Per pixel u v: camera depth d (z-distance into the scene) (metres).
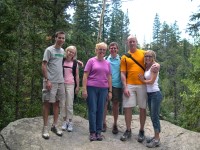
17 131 6.86
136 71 6.73
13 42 12.02
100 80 6.59
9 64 13.05
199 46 13.69
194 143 7.06
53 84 6.51
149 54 6.54
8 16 11.64
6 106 13.06
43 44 13.70
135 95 6.85
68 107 7.05
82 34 16.69
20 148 6.34
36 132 6.92
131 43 6.71
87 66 6.61
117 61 7.07
